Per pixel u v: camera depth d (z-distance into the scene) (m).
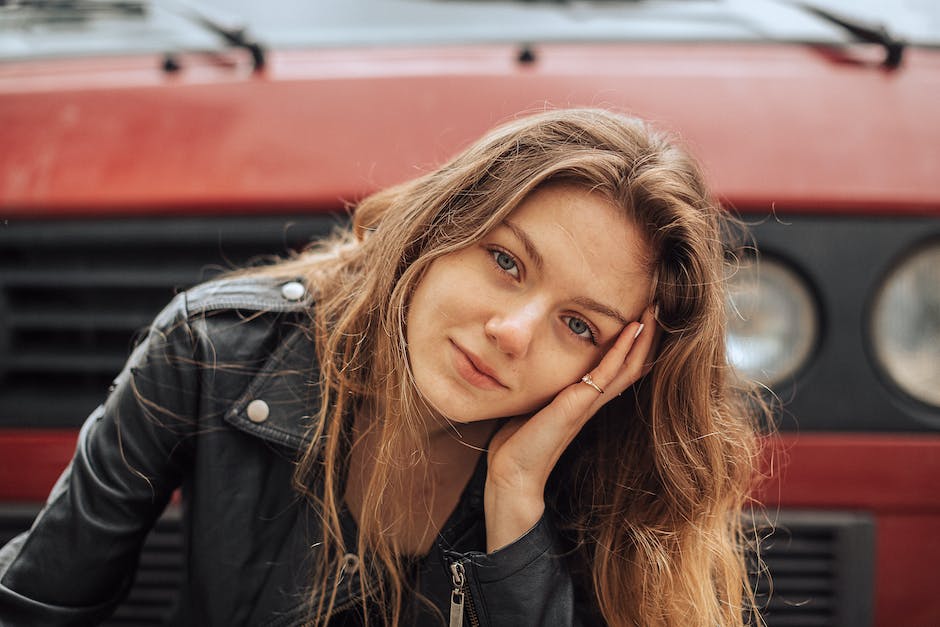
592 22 1.96
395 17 1.98
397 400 1.21
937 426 1.60
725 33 1.92
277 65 1.79
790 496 1.59
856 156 1.61
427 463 1.31
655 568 1.33
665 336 1.25
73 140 1.64
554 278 1.11
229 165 1.60
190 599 1.32
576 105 1.62
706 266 1.17
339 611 1.28
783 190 1.58
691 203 1.16
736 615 1.40
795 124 1.65
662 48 1.87
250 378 1.28
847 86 1.71
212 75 1.75
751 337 1.59
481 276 1.13
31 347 1.66
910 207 1.58
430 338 1.15
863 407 1.60
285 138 1.62
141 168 1.60
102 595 1.28
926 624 1.63
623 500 1.37
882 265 1.59
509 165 1.14
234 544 1.26
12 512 1.63
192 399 1.27
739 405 1.45
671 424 1.29
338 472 1.29
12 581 1.24
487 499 1.27
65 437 1.63
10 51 1.90
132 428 1.27
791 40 1.90
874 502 1.60
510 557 1.24
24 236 1.60
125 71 1.80
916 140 1.64
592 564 1.40
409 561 1.34
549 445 1.23
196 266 1.62
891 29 1.94
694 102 1.67
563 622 1.25
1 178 1.61
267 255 1.61
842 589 1.60
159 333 1.29
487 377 1.15
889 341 1.61
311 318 1.31
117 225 1.59
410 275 1.17
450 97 1.66
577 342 1.17
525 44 1.87
